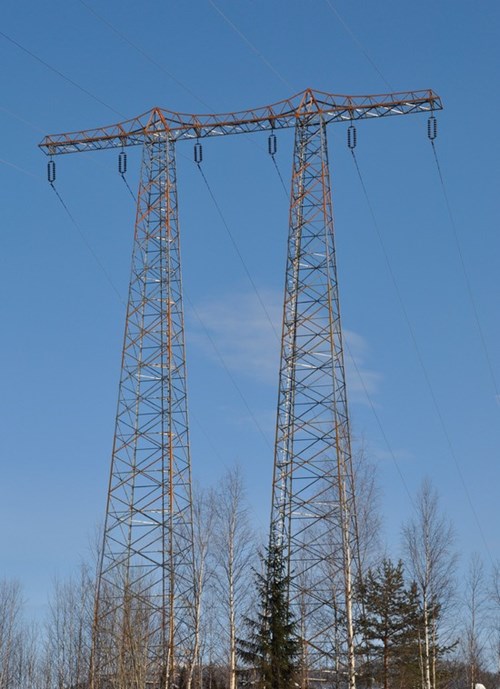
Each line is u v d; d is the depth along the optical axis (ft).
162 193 261.44
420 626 241.35
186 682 241.14
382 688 246.06
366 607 241.35
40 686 279.08
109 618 240.12
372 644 240.32
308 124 252.01
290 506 227.61
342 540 221.87
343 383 232.73
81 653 264.11
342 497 223.10
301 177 247.50
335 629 223.51
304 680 220.43
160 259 257.14
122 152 266.57
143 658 231.50
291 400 233.76
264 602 216.54
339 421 229.86
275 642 210.38
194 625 239.09
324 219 243.81
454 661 293.02
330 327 235.61
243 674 243.19
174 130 264.31
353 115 253.85
